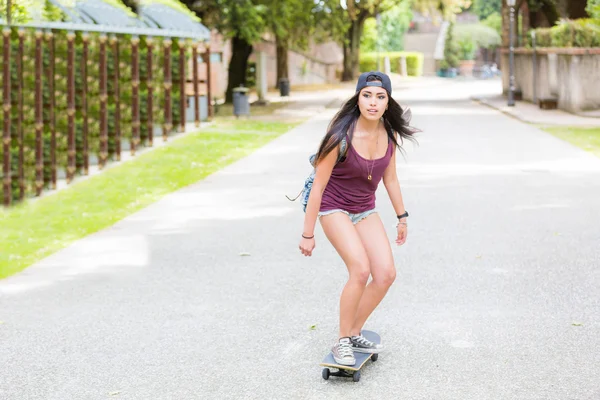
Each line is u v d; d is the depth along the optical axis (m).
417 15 107.12
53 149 17.16
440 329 7.62
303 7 51.06
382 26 95.62
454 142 24.42
